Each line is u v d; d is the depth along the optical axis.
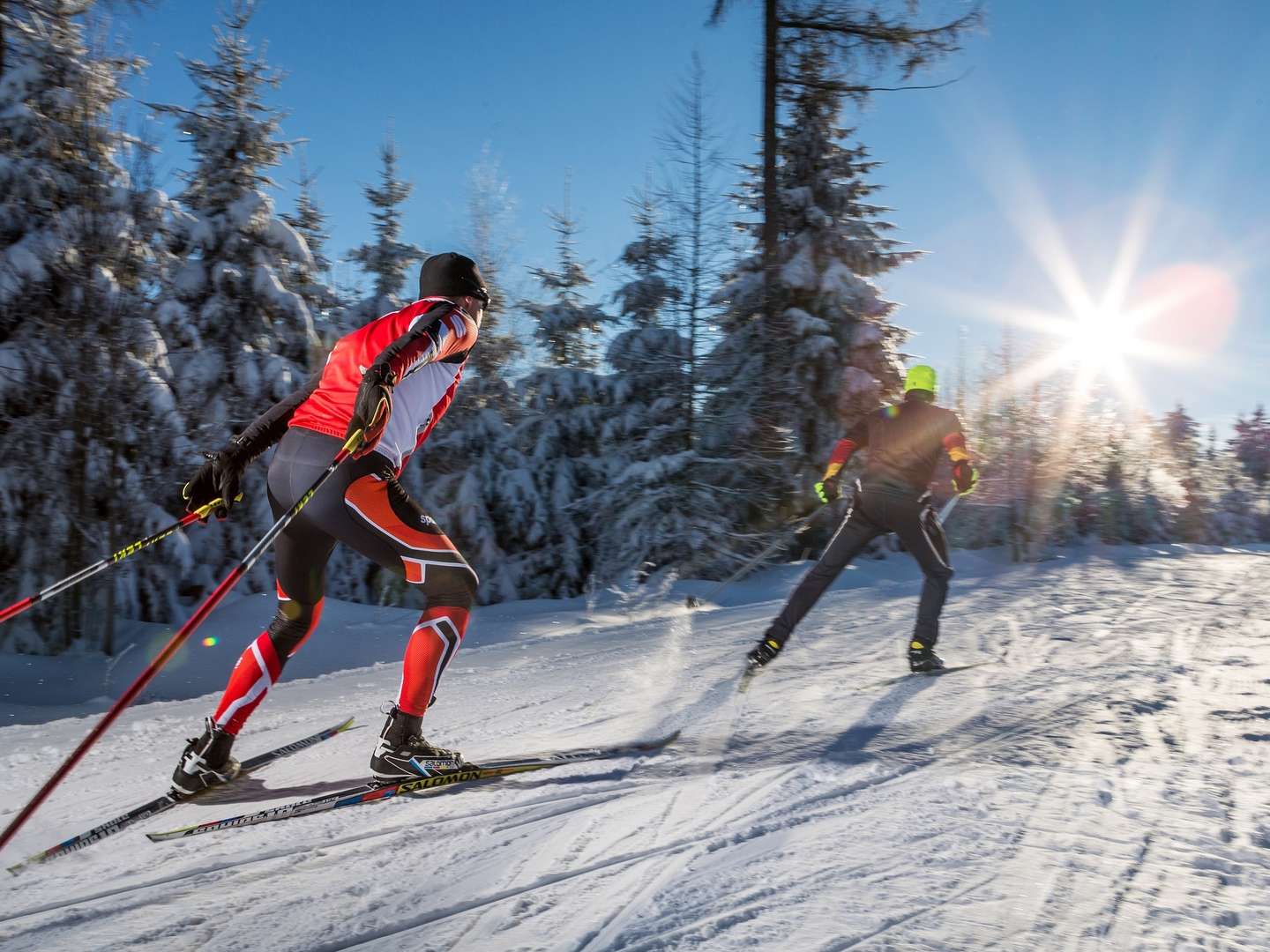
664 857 2.08
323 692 4.91
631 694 4.15
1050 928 1.68
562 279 17.11
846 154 16.44
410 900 1.86
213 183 13.05
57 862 2.14
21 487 9.41
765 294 13.88
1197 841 2.13
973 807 2.39
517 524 13.92
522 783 2.71
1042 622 6.06
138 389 9.55
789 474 13.37
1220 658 4.64
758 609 7.70
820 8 13.54
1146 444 22.75
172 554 10.17
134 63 9.98
